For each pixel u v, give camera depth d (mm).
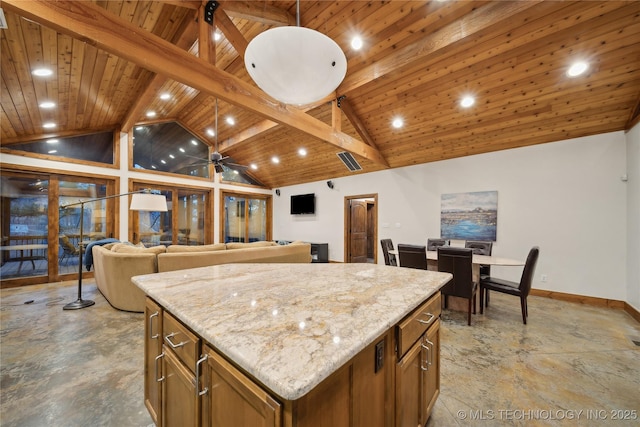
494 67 3254
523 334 2730
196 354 972
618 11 2451
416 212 5668
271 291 1326
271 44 1154
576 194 3936
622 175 3602
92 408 1646
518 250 4402
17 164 4367
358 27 3068
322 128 3818
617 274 3615
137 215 5727
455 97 3803
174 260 3422
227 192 7543
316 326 897
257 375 651
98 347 2406
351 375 839
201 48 2479
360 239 7551
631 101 3197
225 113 5562
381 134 5031
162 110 5523
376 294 1276
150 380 1436
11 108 3504
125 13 2570
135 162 5840
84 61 2959
